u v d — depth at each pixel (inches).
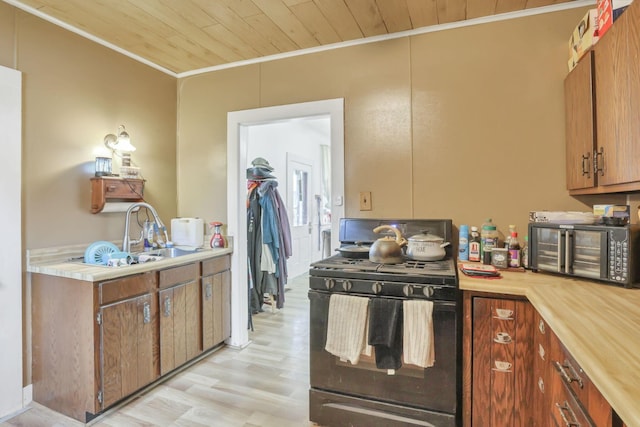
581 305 49.6
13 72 79.6
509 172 85.0
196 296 102.1
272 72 108.7
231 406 82.4
